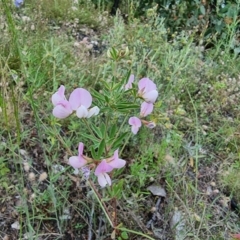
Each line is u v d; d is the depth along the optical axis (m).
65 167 0.27
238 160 0.32
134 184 0.28
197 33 0.50
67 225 0.25
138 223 0.26
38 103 0.29
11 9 0.39
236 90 0.37
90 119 0.28
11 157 0.27
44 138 0.29
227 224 0.27
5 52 0.32
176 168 0.28
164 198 0.28
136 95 0.21
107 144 0.22
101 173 0.20
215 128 0.35
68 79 0.32
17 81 0.28
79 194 0.26
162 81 0.35
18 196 0.26
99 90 0.33
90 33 0.46
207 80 0.39
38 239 0.24
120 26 0.39
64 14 0.47
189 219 0.26
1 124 0.28
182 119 0.33
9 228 0.25
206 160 0.32
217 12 0.48
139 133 0.29
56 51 0.31
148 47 0.38
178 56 0.38
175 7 0.50
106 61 0.35
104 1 0.55
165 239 0.26
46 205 0.25
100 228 0.25
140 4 0.53
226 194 0.30
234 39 0.45
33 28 0.37
